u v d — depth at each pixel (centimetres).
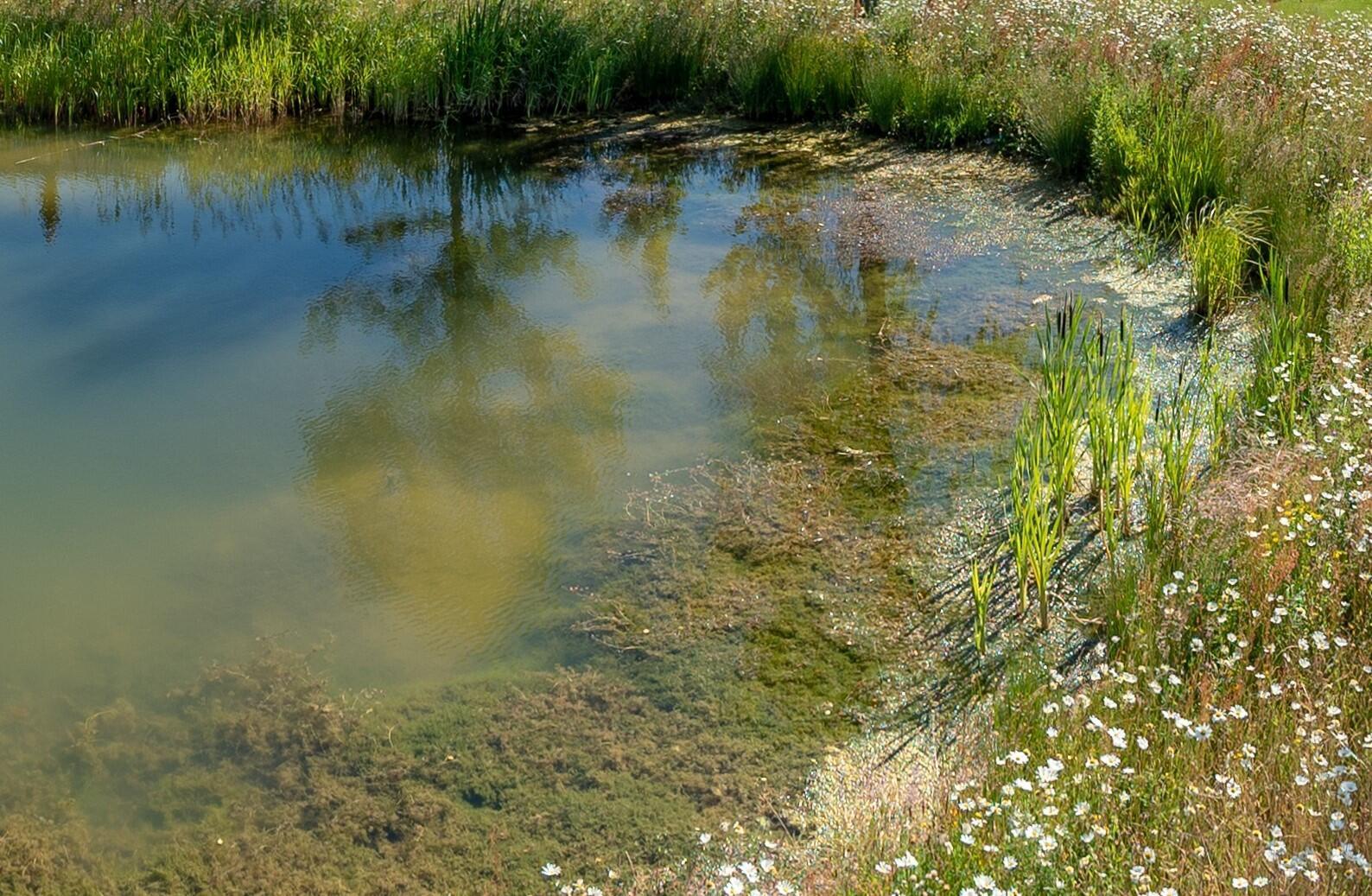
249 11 1253
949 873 328
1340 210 738
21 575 514
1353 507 466
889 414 645
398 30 1245
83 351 718
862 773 408
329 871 376
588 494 573
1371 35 1201
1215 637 425
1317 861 291
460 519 555
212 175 1061
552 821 393
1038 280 812
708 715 437
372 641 476
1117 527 530
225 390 678
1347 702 377
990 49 1159
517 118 1220
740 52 1241
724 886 367
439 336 748
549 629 482
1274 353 600
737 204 980
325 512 562
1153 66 1070
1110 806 342
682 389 676
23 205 970
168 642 475
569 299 805
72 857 380
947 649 468
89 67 1157
